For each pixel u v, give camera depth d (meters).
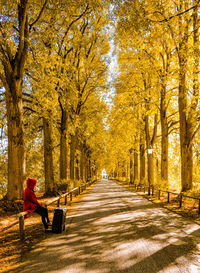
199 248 6.39
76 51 21.03
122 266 5.19
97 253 6.02
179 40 14.80
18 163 11.85
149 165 21.98
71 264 5.33
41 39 12.88
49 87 13.18
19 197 11.74
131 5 11.48
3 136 18.88
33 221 9.97
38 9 12.94
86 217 10.95
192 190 15.95
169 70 18.25
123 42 16.67
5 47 11.74
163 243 6.84
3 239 7.36
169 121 24.25
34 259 5.68
